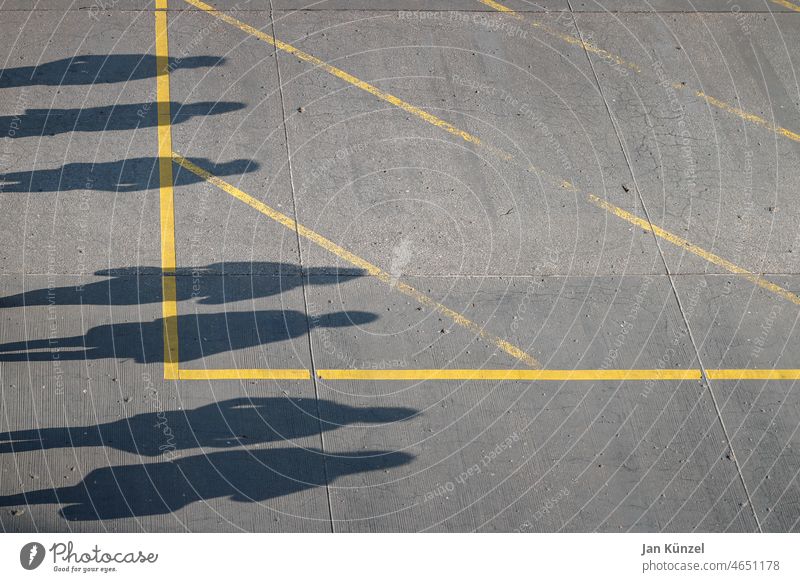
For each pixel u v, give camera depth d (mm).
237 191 8750
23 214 8367
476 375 7668
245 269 8203
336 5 10641
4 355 7445
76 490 6777
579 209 8891
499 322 8023
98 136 9047
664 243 8695
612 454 7258
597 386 7664
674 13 10891
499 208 8844
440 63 10070
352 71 9898
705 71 10258
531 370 7730
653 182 9172
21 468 6844
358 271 8281
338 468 7055
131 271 8094
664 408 7551
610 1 10992
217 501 6816
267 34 10195
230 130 9234
